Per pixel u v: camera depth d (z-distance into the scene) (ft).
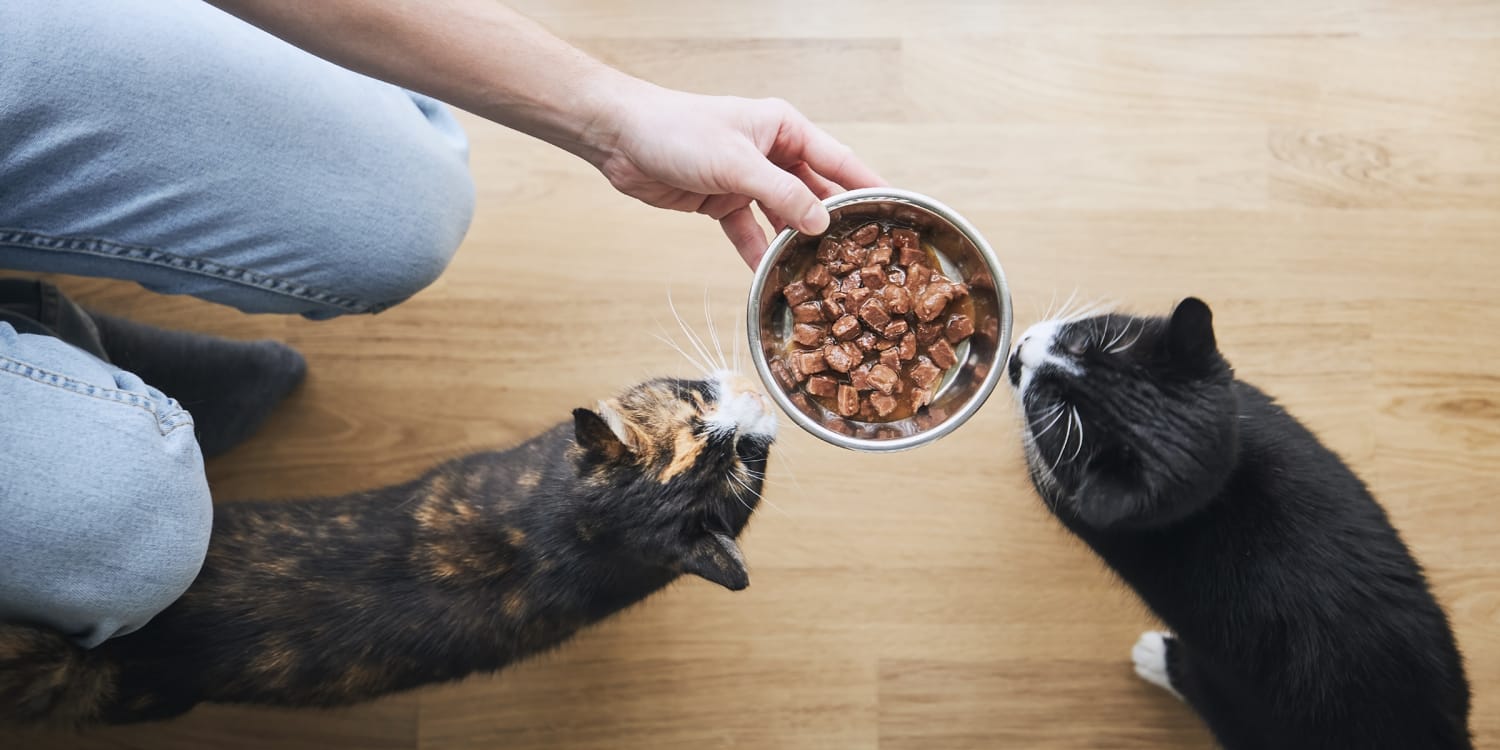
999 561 5.74
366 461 5.90
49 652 4.31
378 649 4.76
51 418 3.71
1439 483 5.64
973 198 5.79
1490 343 5.67
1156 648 5.49
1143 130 5.79
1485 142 5.74
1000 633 5.74
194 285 4.54
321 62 4.42
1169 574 4.79
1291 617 4.61
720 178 3.86
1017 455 5.65
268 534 4.86
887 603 5.77
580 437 4.48
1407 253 5.72
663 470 4.50
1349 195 5.75
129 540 3.91
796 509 5.79
